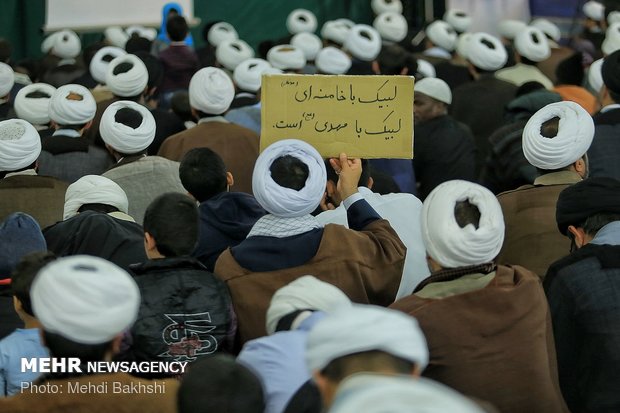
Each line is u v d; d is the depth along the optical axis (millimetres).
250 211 6676
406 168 9898
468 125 12555
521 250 7055
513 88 12602
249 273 5660
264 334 5629
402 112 6449
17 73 14062
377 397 2797
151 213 5594
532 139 7000
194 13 21281
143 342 5344
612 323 5504
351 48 14922
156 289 5438
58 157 8734
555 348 5637
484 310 5027
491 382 4973
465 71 14797
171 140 9312
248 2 21406
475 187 5188
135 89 10508
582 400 5590
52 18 19000
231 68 14586
